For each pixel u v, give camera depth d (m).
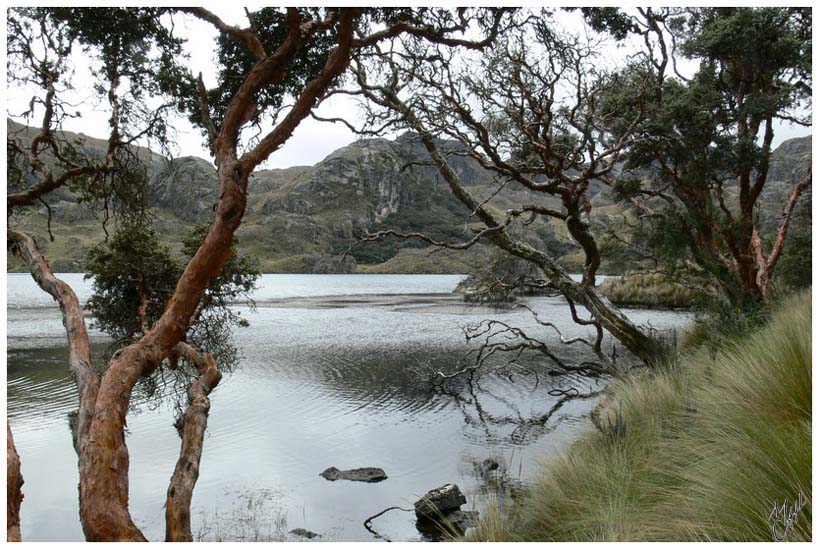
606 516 4.20
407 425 10.19
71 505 6.75
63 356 16.89
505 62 10.38
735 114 13.03
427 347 20.02
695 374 7.85
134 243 10.12
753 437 3.79
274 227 110.75
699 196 13.45
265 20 6.44
